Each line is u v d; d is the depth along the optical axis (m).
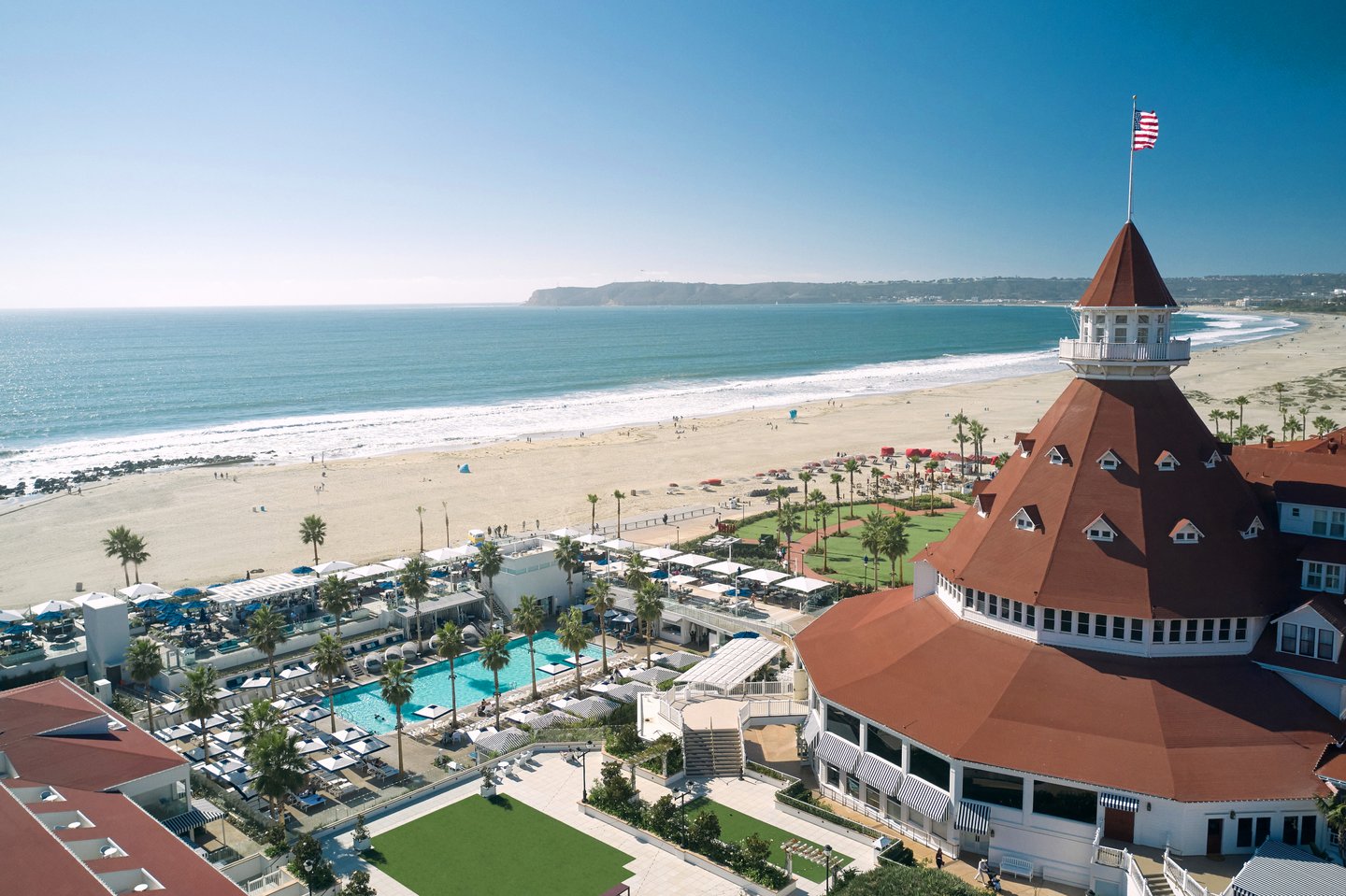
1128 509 60.88
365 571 122.75
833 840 60.16
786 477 193.38
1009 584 61.81
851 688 64.50
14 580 134.88
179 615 111.06
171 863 48.50
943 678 61.41
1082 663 58.31
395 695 74.62
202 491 190.75
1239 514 61.41
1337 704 54.25
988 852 55.75
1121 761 52.16
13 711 66.62
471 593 119.12
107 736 65.56
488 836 62.75
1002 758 53.91
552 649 109.12
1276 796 49.44
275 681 96.25
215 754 80.00
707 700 81.19
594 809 65.06
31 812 50.59
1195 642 58.00
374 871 58.69
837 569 128.50
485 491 186.50
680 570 128.25
